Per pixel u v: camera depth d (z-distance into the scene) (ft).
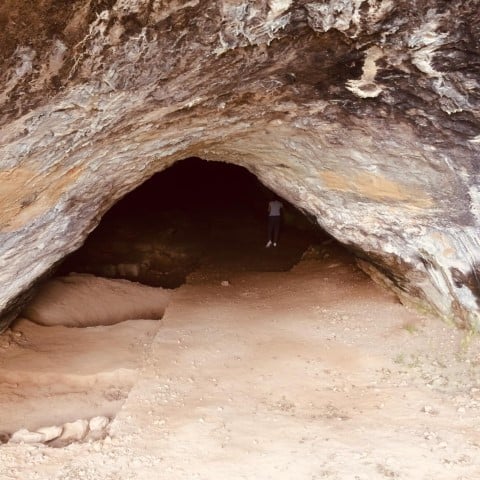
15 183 13.91
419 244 19.99
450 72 12.66
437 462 14.37
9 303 20.27
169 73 12.68
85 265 33.65
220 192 54.19
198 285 29.25
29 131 12.37
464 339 20.25
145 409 17.39
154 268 34.40
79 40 10.56
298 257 35.14
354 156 17.65
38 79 10.98
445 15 11.21
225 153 22.81
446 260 19.29
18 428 17.54
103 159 16.49
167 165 21.95
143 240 38.73
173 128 16.72
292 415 17.01
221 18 11.19
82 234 20.48
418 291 22.56
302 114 16.53
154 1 10.28
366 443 15.37
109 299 27.04
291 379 19.22
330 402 17.71
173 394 18.29
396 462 14.48
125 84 12.46
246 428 16.37
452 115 13.94
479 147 14.51
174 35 11.39
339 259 30.76
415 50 12.35
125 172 18.90
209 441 15.75
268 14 11.26
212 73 13.33
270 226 37.22
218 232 41.60
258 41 12.23
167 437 15.97
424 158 16.02
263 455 15.06
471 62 12.17
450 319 21.38
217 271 32.12
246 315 24.84
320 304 25.50
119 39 10.95
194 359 20.67
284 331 23.03
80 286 26.99
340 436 15.78
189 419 16.85
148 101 13.80
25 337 22.41
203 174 54.85
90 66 11.34
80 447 15.53
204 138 18.92
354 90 14.57
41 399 19.06
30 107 11.61
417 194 17.53
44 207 16.14
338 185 19.93
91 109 12.92
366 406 17.31
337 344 21.61
